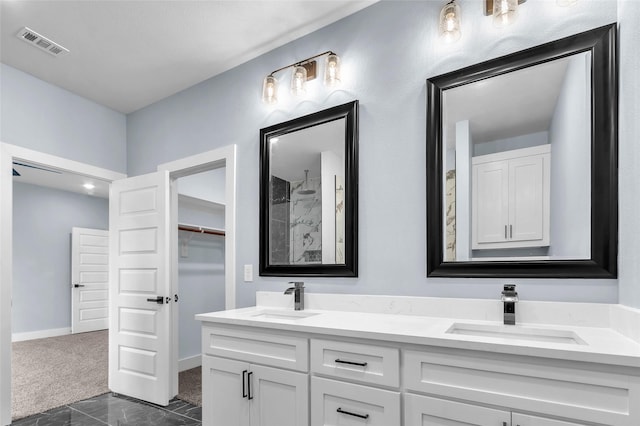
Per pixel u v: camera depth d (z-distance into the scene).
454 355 1.29
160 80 2.99
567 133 1.58
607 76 1.50
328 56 2.18
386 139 2.05
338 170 2.21
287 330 1.68
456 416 1.27
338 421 1.52
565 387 1.12
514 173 1.69
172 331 3.02
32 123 2.87
